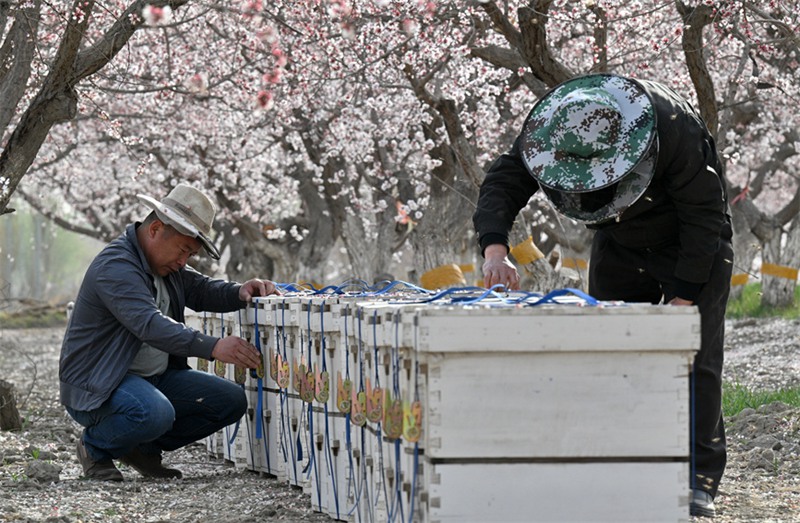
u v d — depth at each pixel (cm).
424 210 2730
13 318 4994
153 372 1041
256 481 1012
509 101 2431
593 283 880
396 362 662
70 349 1008
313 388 872
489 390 603
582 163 734
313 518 845
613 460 608
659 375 608
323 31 1827
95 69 1244
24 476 1026
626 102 743
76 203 4012
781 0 1555
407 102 2377
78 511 866
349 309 783
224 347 981
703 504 803
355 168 2978
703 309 807
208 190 3328
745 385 1781
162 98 2314
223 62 2275
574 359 605
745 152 3234
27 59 1270
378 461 717
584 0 1437
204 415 1043
